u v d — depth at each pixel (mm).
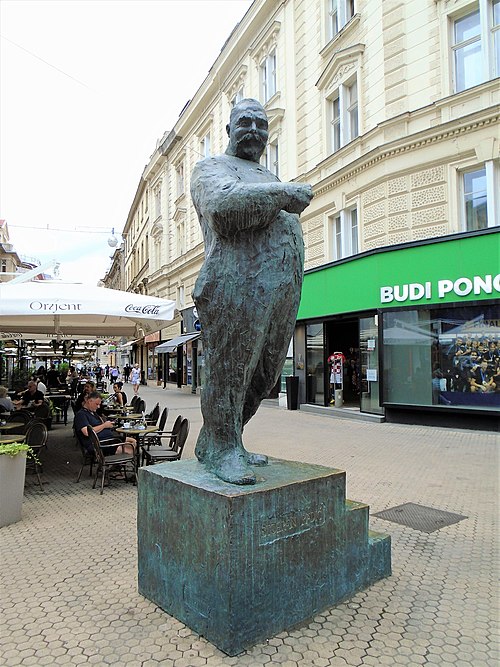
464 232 10133
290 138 16328
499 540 4215
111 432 6910
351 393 14844
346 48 12906
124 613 2928
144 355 39500
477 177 10477
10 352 20516
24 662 2477
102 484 6066
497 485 6047
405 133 11359
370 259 11938
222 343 2777
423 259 10797
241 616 2457
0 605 3109
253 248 2723
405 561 3734
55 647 2604
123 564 3783
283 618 2652
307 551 2785
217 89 22484
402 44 11445
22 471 4996
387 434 9961
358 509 3156
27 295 6113
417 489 5895
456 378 10500
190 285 26656
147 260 37719
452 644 2596
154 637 2643
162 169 32156
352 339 14977
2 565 3781
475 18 10508
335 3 14273
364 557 3209
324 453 8109
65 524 4840
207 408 2949
